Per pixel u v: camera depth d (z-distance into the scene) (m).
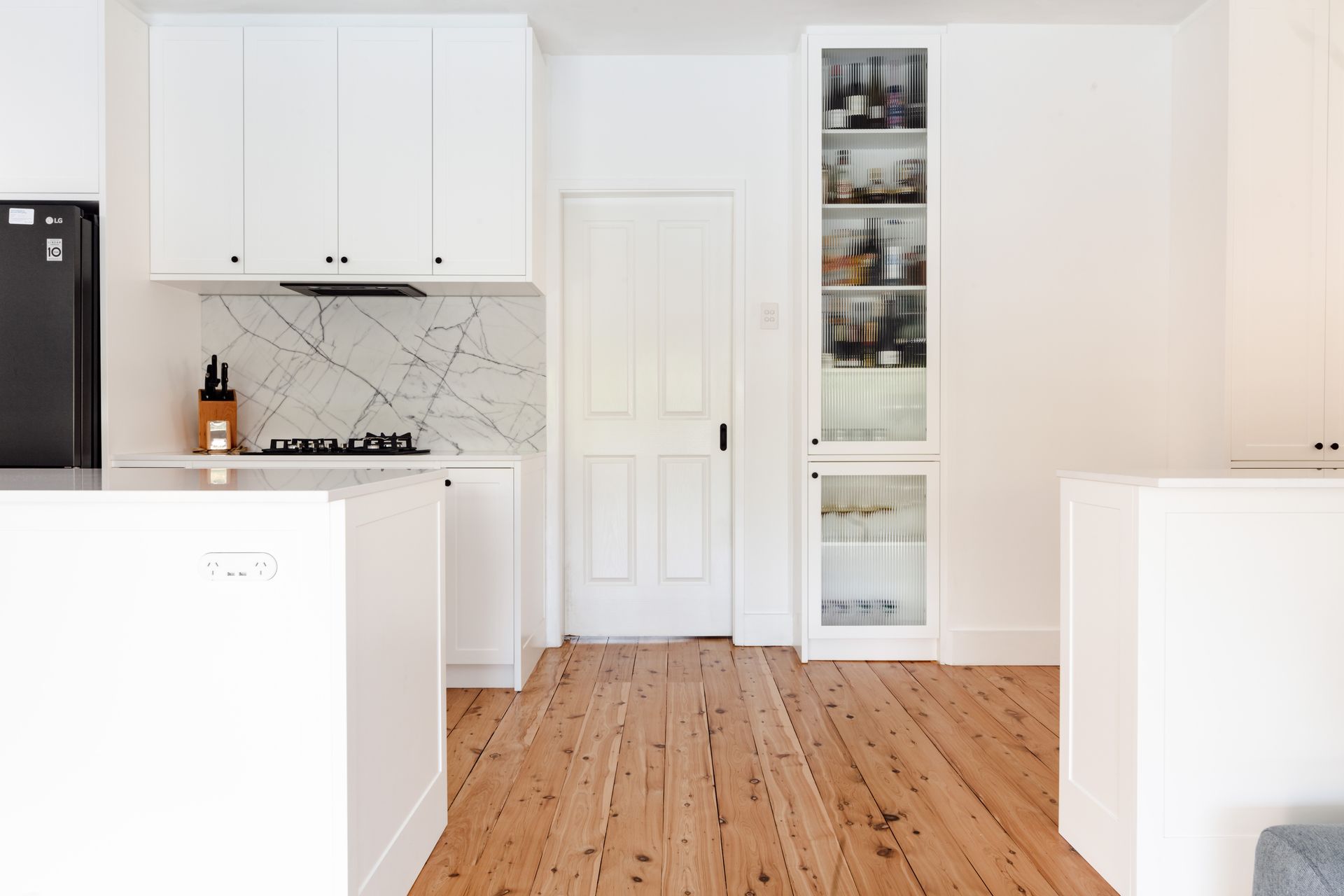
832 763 2.32
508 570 3.00
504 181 3.17
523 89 3.16
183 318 3.41
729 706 2.81
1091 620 1.79
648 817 1.99
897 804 2.07
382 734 1.50
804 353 3.32
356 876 1.37
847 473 3.33
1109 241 3.29
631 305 3.69
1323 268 2.99
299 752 1.33
